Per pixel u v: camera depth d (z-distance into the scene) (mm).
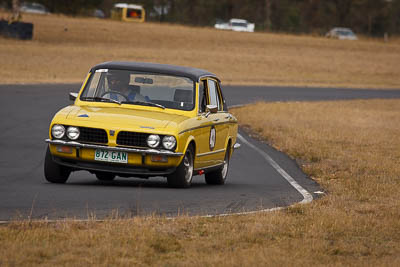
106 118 33188
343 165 50594
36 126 65125
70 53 175500
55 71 139125
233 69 180250
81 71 144125
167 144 32594
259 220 26359
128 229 23047
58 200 29297
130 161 32406
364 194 36031
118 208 27984
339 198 34094
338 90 155125
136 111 34844
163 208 28703
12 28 189875
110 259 19312
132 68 36844
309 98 130500
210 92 39156
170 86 36406
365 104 124062
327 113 102312
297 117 93312
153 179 41719
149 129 32594
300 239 23672
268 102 114938
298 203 31734
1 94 91250
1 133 59219
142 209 28016
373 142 69125
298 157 57031
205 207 29844
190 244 21891
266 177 45031
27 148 51969
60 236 21578
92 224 23781
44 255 19375
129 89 36156
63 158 33125
